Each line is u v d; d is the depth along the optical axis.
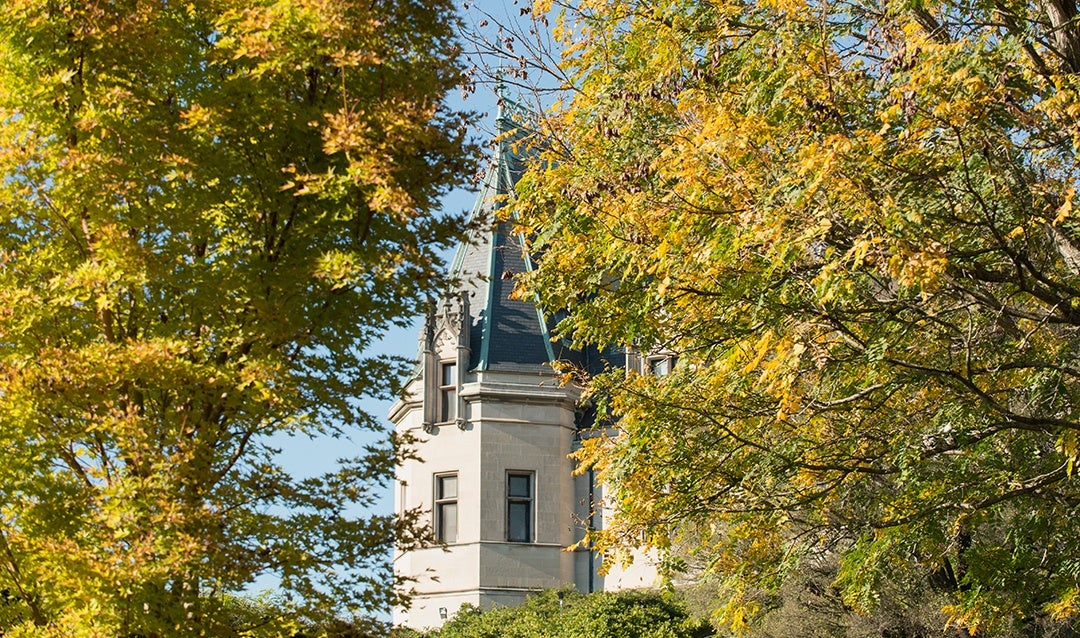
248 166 16.69
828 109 15.00
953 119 13.80
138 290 15.73
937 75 13.89
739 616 19.02
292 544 15.80
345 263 15.73
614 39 18.05
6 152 14.92
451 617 51.53
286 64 16.05
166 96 17.23
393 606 16.56
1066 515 16.84
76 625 14.17
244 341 16.00
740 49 16.45
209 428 15.73
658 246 15.00
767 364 14.99
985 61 14.26
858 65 15.89
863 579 17.31
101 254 14.90
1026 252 15.12
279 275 16.12
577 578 53.28
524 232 18.08
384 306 17.36
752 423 17.75
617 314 17.38
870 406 17.09
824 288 13.45
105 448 16.31
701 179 14.70
